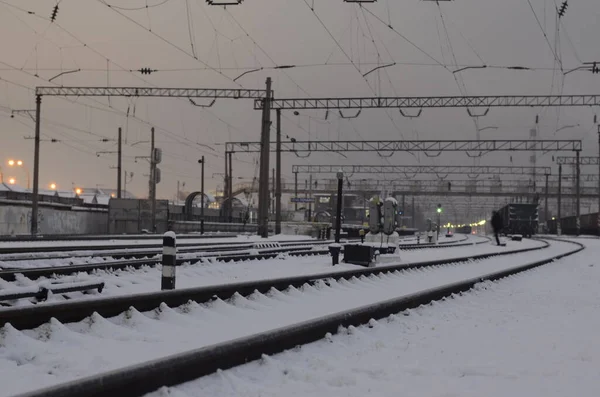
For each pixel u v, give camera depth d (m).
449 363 5.68
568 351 6.32
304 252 25.42
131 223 47.94
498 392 4.61
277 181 42.97
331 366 5.38
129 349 5.75
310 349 6.06
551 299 11.64
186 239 36.75
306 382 4.89
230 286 9.27
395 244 23.44
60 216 46.28
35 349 5.41
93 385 3.70
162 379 4.27
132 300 7.29
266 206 37.50
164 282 9.91
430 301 10.18
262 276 15.09
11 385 4.33
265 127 36.38
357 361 5.72
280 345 5.82
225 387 4.55
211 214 65.69
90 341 5.92
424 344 6.66
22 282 11.17
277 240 37.00
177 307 7.96
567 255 30.73
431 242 47.75
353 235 54.28
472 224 176.75
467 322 8.48
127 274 13.73
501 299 11.60
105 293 10.23
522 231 70.62
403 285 14.03
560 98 34.19
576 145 49.22
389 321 8.14
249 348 5.30
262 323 7.73
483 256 26.22
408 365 5.52
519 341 6.92
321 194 98.44
